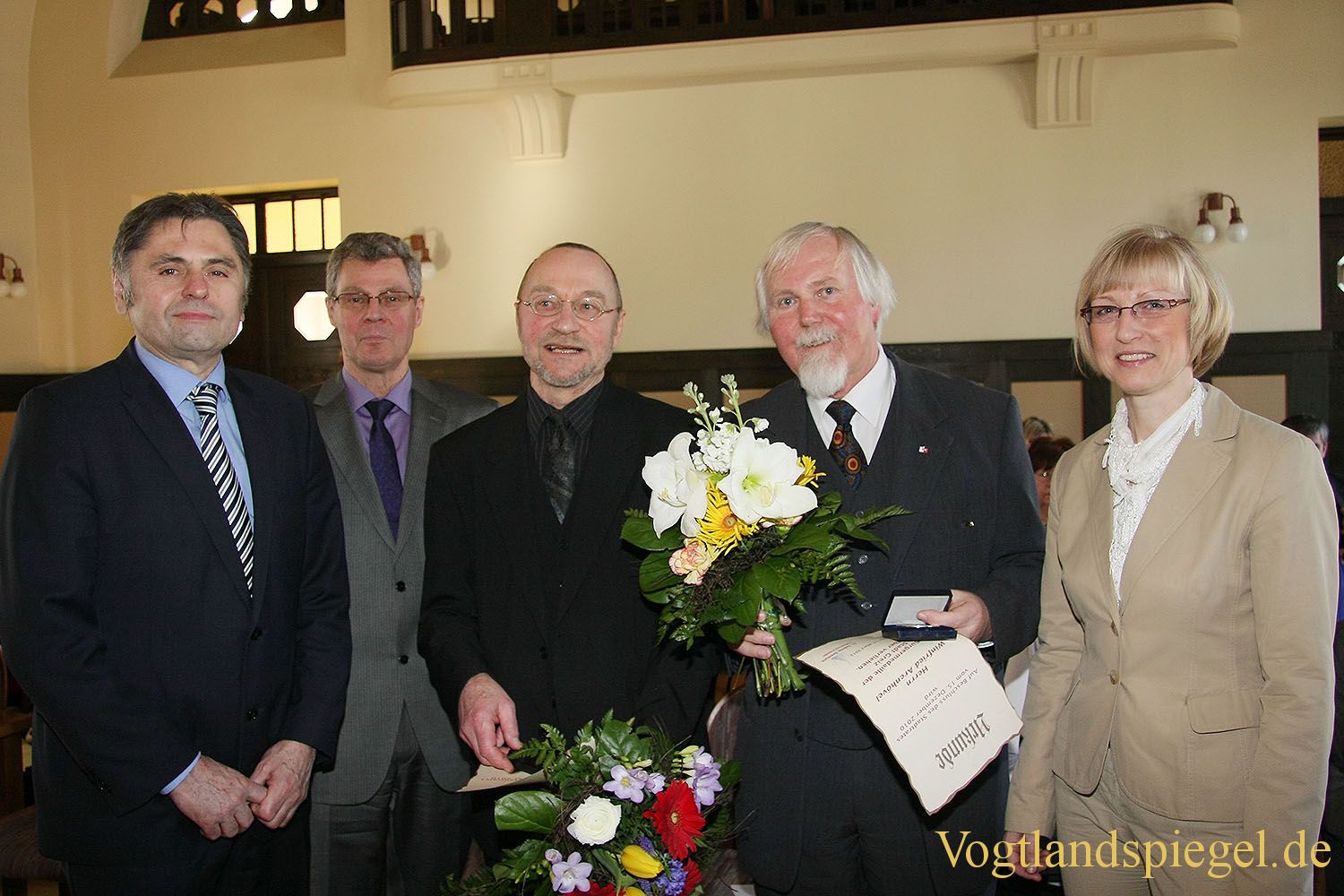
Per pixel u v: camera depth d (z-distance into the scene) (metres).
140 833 1.66
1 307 7.09
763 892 1.87
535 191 6.63
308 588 1.98
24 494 1.64
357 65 6.81
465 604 2.00
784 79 6.32
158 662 1.70
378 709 2.21
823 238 1.88
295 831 1.88
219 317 1.78
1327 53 5.79
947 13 5.90
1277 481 1.53
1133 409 1.71
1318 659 1.48
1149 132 5.96
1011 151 6.11
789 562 1.53
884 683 1.50
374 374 2.40
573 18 6.56
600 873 1.39
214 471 1.80
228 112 6.98
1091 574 1.70
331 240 7.18
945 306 6.20
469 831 2.34
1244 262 5.90
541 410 2.04
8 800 3.06
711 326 6.45
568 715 1.87
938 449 1.87
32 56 7.16
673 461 1.60
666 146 6.48
